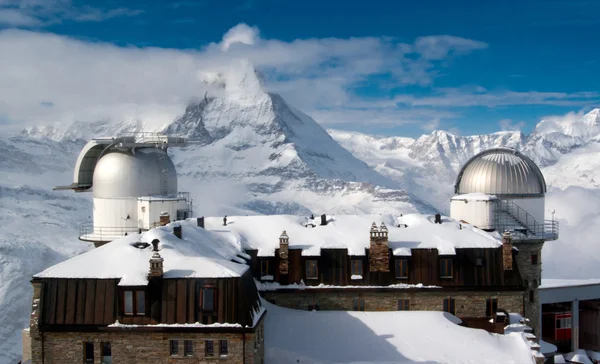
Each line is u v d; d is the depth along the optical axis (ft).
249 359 120.26
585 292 248.32
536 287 196.65
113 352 121.70
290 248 165.27
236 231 172.96
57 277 124.16
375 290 160.15
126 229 206.18
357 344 141.08
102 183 207.62
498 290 160.66
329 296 161.38
